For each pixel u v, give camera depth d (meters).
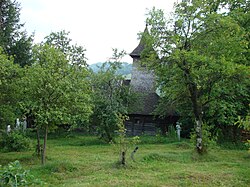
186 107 25.50
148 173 12.59
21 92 14.58
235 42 16.30
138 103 29.23
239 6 22.34
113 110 24.59
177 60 16.20
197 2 16.36
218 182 11.33
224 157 17.47
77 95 14.60
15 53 31.59
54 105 14.19
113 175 12.18
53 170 12.74
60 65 14.65
